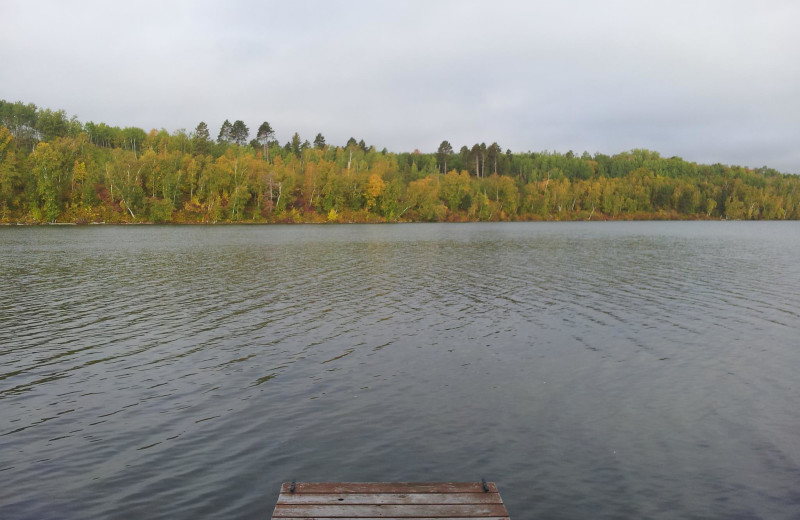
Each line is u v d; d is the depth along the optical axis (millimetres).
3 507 10336
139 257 55062
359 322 26141
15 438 13375
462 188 183250
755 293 34719
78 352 20812
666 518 10266
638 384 17609
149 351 21000
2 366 19000
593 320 26797
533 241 84250
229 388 17000
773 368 19344
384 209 167250
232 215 143000
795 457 12727
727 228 140375
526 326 25469
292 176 158000
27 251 60625
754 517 10328
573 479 11648
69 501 10594
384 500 9047
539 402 15992
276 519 8398
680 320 26828
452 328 25016
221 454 12617
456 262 52656
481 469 12023
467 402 15938
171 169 142000
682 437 13773
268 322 26047
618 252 64375
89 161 140125
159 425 14211
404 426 14227
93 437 13477
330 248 68188
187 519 9992
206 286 36750
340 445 13117
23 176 124562
